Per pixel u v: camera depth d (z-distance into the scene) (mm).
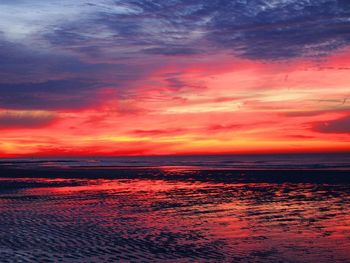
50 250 11367
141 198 23406
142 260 10414
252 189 27750
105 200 22516
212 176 40438
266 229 14438
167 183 33406
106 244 12133
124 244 12133
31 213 17969
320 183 30891
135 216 17219
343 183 30484
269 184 31016
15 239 12750
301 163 70688
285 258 10602
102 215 17500
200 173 45438
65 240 12617
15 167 66875
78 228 14578
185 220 16297
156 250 11445
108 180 36844
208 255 10906
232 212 18312
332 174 38719
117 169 56906
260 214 17703
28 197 23859
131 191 27219
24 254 10914
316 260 10414
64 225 15141
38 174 45562
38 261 10219
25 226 14945
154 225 15227
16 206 20141
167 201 22078
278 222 15797
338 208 19109
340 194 24172
